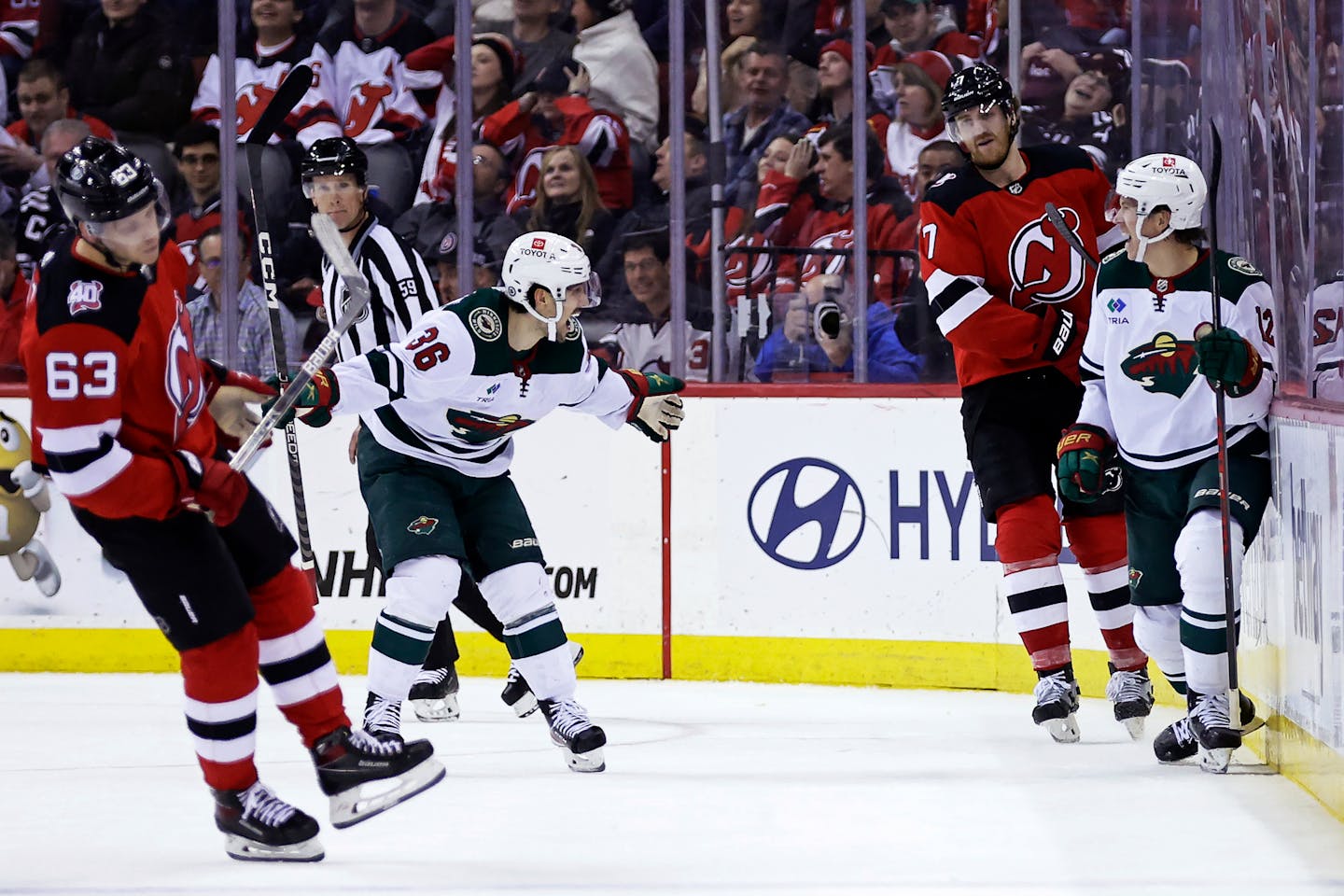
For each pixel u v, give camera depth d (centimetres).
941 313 1639
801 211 2508
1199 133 2286
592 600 2170
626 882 1038
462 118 2389
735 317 2483
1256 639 1501
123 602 2272
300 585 1127
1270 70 1691
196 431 1106
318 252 2591
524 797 1355
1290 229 1623
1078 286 1650
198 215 2692
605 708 1906
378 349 1332
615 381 1455
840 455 2073
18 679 2209
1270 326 1441
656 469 2148
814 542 2089
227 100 2442
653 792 1372
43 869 1098
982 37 2597
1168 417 1459
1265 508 1449
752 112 2533
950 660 2027
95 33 2705
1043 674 1595
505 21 2636
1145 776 1417
